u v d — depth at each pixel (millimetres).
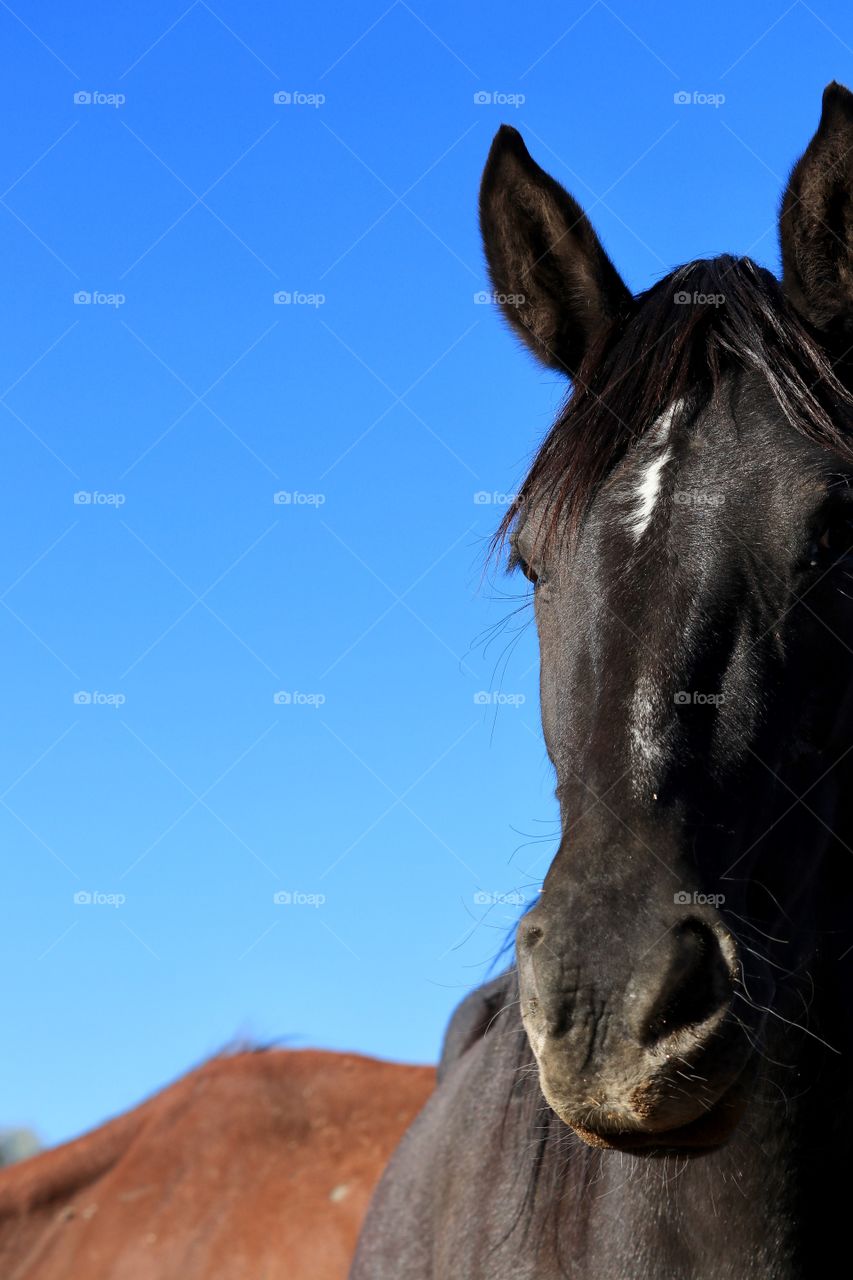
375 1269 3395
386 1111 7359
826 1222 2543
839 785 2564
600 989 2059
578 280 3104
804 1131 2531
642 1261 2523
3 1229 7152
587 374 2824
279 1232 6734
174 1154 7340
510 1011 3223
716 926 2123
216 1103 7547
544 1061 2076
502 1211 2863
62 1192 7312
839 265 2803
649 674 2330
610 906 2111
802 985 2525
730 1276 2494
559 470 2666
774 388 2553
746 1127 2494
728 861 2248
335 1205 6844
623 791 2242
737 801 2287
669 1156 2174
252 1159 7227
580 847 2195
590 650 2432
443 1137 3387
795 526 2391
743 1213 2494
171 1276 6703
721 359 2633
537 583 2795
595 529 2539
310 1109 7449
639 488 2529
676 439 2559
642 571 2432
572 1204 2688
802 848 2436
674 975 2055
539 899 2186
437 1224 3207
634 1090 2025
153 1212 7062
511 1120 2967
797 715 2398
